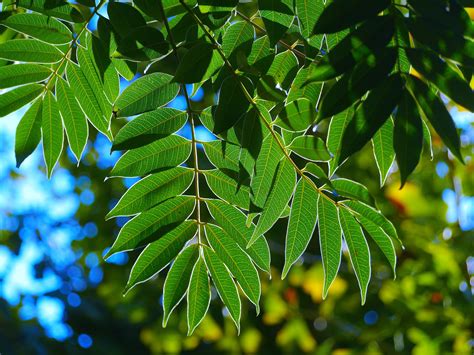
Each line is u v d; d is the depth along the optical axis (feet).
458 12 2.06
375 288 5.51
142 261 2.51
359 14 2.04
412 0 2.07
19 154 2.63
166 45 2.36
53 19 2.50
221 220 2.54
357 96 2.04
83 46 2.52
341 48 2.05
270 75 2.31
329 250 2.49
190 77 2.28
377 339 5.32
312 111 2.31
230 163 2.48
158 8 2.35
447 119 2.04
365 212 2.48
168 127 2.44
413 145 2.05
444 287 4.99
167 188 2.49
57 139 2.62
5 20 2.48
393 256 2.52
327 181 2.35
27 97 2.59
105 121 2.56
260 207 2.38
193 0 2.38
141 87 2.41
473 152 5.27
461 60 2.03
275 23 2.25
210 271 2.57
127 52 2.35
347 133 2.06
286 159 2.37
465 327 4.88
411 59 2.04
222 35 2.39
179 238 2.54
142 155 2.46
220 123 2.24
